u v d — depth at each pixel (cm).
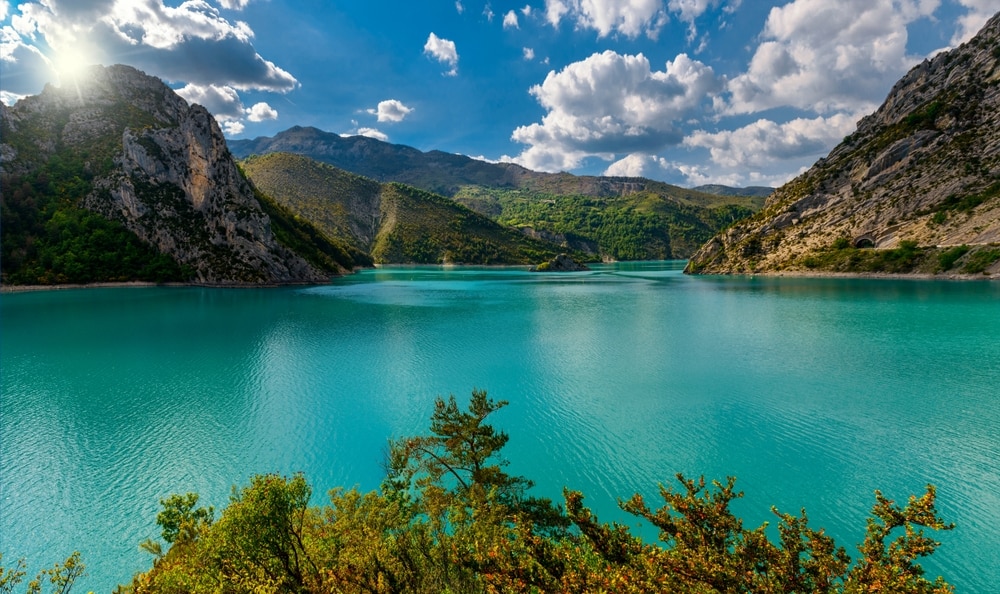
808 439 3294
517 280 18100
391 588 1286
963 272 11312
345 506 2042
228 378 4894
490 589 969
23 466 3081
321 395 4378
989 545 2170
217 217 14625
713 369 5038
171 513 1842
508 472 2948
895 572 762
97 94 18500
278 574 1430
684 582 888
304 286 15012
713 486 2723
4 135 15112
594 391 4391
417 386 4625
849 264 13988
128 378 4894
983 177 12875
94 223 13988
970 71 15750
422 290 14000
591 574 899
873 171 16062
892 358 5269
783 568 891
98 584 2111
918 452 3066
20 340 6700
